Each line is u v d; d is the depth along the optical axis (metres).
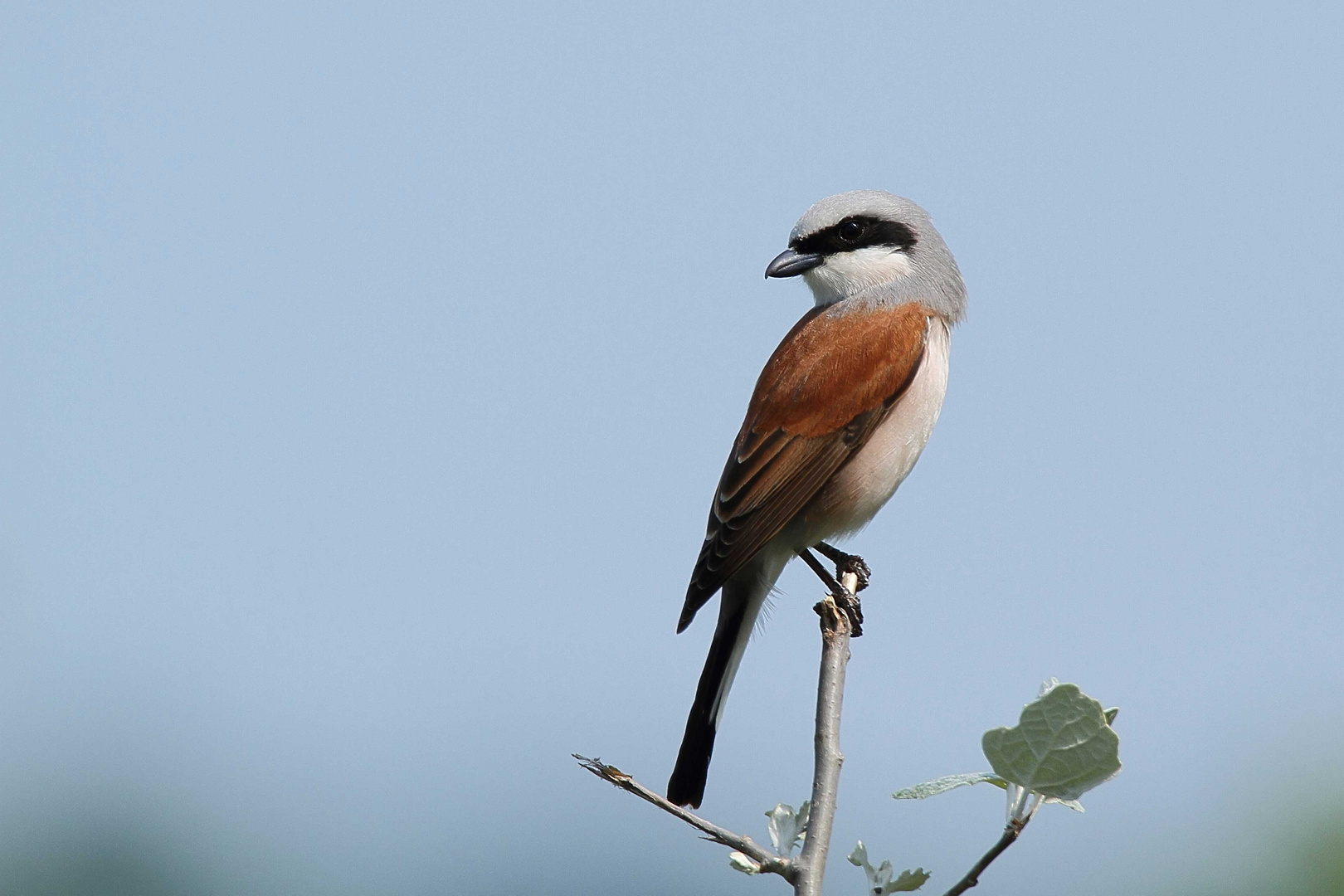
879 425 10.13
